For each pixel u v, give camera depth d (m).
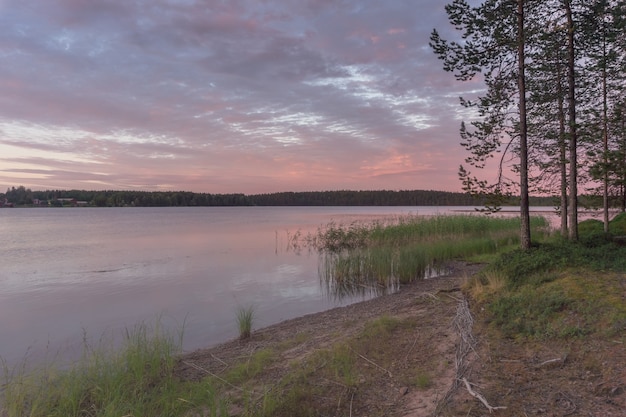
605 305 5.68
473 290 8.28
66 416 4.41
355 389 4.69
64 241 30.41
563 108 11.10
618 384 3.92
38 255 22.36
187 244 28.22
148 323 9.42
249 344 7.50
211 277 15.59
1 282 14.73
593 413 3.56
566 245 9.55
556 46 10.28
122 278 15.45
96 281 14.84
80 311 10.61
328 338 7.12
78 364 6.05
